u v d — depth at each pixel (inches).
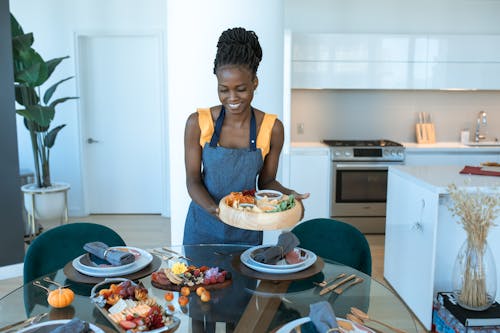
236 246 70.7
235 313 50.3
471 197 91.0
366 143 195.2
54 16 202.1
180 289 55.5
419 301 112.2
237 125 66.1
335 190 186.9
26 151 207.5
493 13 202.8
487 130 212.2
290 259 64.2
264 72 108.1
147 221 206.5
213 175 66.9
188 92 104.7
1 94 137.9
